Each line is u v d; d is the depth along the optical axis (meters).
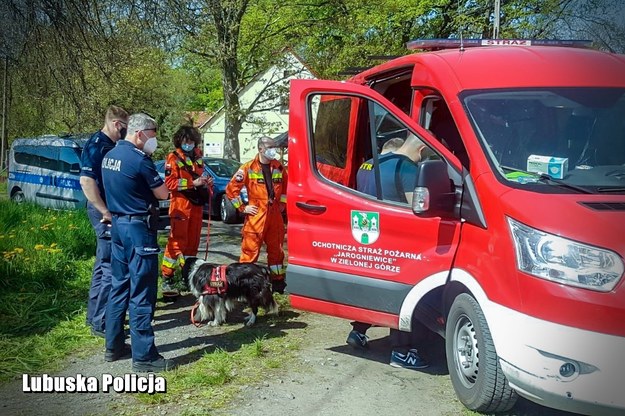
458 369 4.60
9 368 5.33
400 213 4.94
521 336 3.87
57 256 8.40
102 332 6.11
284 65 23.00
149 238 5.27
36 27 9.23
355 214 5.18
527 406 4.59
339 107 5.85
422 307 5.00
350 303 5.24
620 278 3.66
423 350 5.87
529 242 3.90
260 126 24.78
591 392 3.68
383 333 6.40
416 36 24.61
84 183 5.91
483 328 4.24
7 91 10.39
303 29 22.48
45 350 5.73
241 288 6.50
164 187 5.33
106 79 10.33
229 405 4.69
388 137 5.69
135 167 5.20
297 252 5.54
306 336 6.25
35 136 14.92
